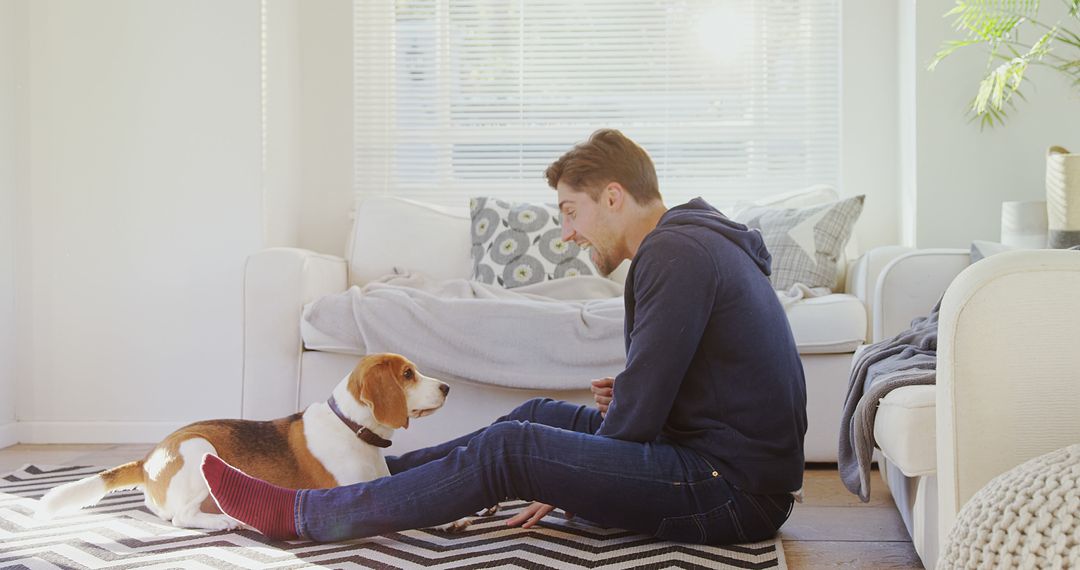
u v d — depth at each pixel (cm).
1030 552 95
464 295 312
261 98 345
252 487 180
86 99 346
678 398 180
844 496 241
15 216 343
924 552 159
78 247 346
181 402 345
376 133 400
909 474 142
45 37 346
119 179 346
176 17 345
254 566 168
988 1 329
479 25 399
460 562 170
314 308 288
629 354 178
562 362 273
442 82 400
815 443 278
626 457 173
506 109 398
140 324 345
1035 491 98
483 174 400
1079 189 263
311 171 400
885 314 267
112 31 346
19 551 180
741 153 389
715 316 174
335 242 400
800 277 312
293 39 389
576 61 394
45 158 346
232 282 345
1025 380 118
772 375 176
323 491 179
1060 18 329
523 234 344
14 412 342
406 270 351
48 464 294
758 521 178
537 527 199
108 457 308
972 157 338
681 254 173
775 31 387
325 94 399
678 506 174
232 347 344
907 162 355
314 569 166
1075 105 332
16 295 343
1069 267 119
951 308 121
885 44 378
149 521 205
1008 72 299
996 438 119
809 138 386
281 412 293
